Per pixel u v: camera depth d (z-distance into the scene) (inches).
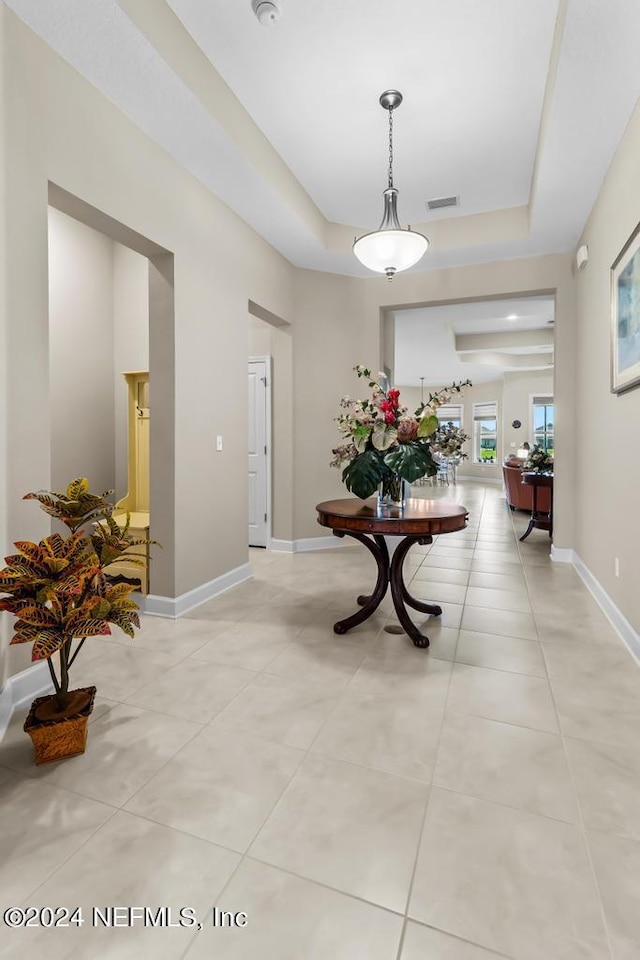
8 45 75.1
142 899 45.1
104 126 94.7
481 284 182.2
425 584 147.7
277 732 71.0
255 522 200.4
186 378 121.6
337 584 146.5
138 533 122.2
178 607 119.1
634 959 39.6
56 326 154.1
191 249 122.5
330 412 195.2
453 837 52.1
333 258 177.3
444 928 42.3
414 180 145.6
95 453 167.9
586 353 149.5
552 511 194.9
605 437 124.0
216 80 102.3
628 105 98.2
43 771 62.5
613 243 116.4
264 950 40.5
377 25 91.0
